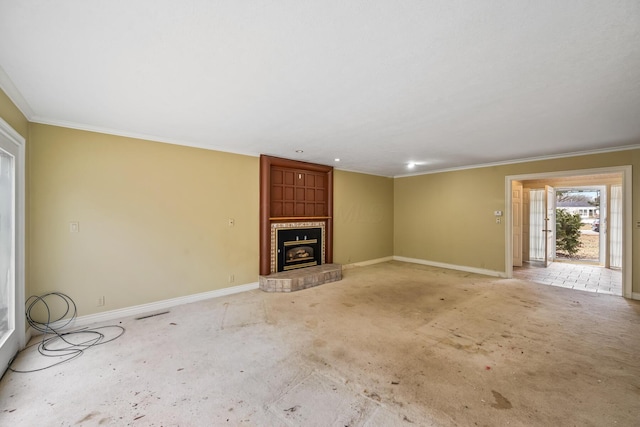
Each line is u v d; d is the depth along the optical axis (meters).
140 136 3.56
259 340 2.82
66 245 3.11
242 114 2.83
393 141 3.89
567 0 1.28
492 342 2.77
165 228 3.78
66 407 1.86
